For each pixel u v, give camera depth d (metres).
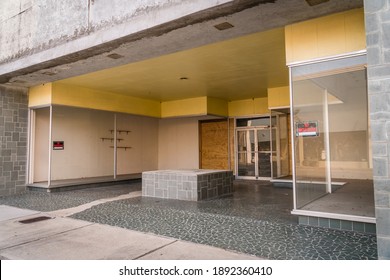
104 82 7.82
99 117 10.05
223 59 6.09
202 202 5.98
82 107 8.26
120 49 5.02
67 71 6.30
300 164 5.23
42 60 5.68
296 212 4.24
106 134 10.26
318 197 5.54
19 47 6.21
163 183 6.71
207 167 11.22
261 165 10.13
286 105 8.37
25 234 4.17
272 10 3.80
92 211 5.43
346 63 3.92
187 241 3.78
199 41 4.74
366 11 2.76
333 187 6.80
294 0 3.56
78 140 9.39
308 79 4.88
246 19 4.03
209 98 9.79
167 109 10.61
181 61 6.20
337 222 3.98
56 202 6.40
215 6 3.69
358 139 7.75
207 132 11.30
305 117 5.28
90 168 9.73
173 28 4.26
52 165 8.68
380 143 2.67
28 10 6.09
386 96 2.66
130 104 9.63
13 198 6.91
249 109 10.23
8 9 6.57
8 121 7.59
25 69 6.16
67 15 5.31
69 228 4.45
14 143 7.69
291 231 3.96
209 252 3.37
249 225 4.32
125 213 5.23
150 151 11.95
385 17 2.68
